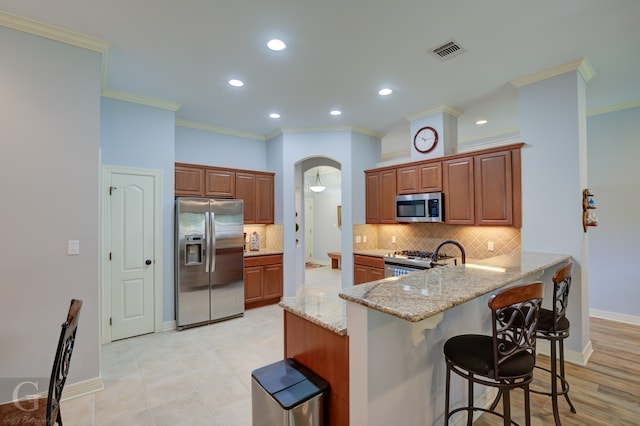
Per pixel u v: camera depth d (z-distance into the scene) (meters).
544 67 3.01
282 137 5.01
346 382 1.48
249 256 4.63
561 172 3.01
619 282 3.97
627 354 3.08
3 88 2.19
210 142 4.87
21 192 2.23
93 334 2.46
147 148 3.74
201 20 2.27
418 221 4.24
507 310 1.91
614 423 2.08
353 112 4.23
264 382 1.60
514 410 2.23
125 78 3.19
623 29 2.41
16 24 2.21
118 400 2.36
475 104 3.94
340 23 2.32
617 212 3.98
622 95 3.68
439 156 4.07
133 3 2.07
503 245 3.71
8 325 2.17
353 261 4.90
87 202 2.45
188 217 3.93
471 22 2.32
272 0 2.06
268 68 3.00
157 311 3.78
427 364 1.76
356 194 4.96
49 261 2.31
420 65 2.96
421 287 1.63
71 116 2.41
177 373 2.76
